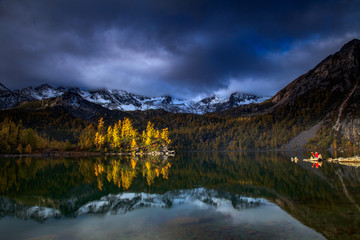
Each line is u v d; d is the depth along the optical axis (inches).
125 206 709.3
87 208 692.7
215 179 1300.4
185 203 733.3
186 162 2906.0
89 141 6501.0
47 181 1279.5
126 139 7027.6
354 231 431.8
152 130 7578.7
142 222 534.9
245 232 443.8
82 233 474.0
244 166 2142.0
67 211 661.3
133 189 1011.9
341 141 7475.4
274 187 993.5
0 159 3762.3
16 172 1768.0
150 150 6683.1
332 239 395.2
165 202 753.0
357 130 7426.2
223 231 453.7
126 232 467.2
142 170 1881.2
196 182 1198.9
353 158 2426.2
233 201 749.3
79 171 1817.2
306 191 863.1
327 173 1401.3
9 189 1039.6
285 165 2094.0
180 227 487.8
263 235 424.8
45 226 529.7
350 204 631.2
